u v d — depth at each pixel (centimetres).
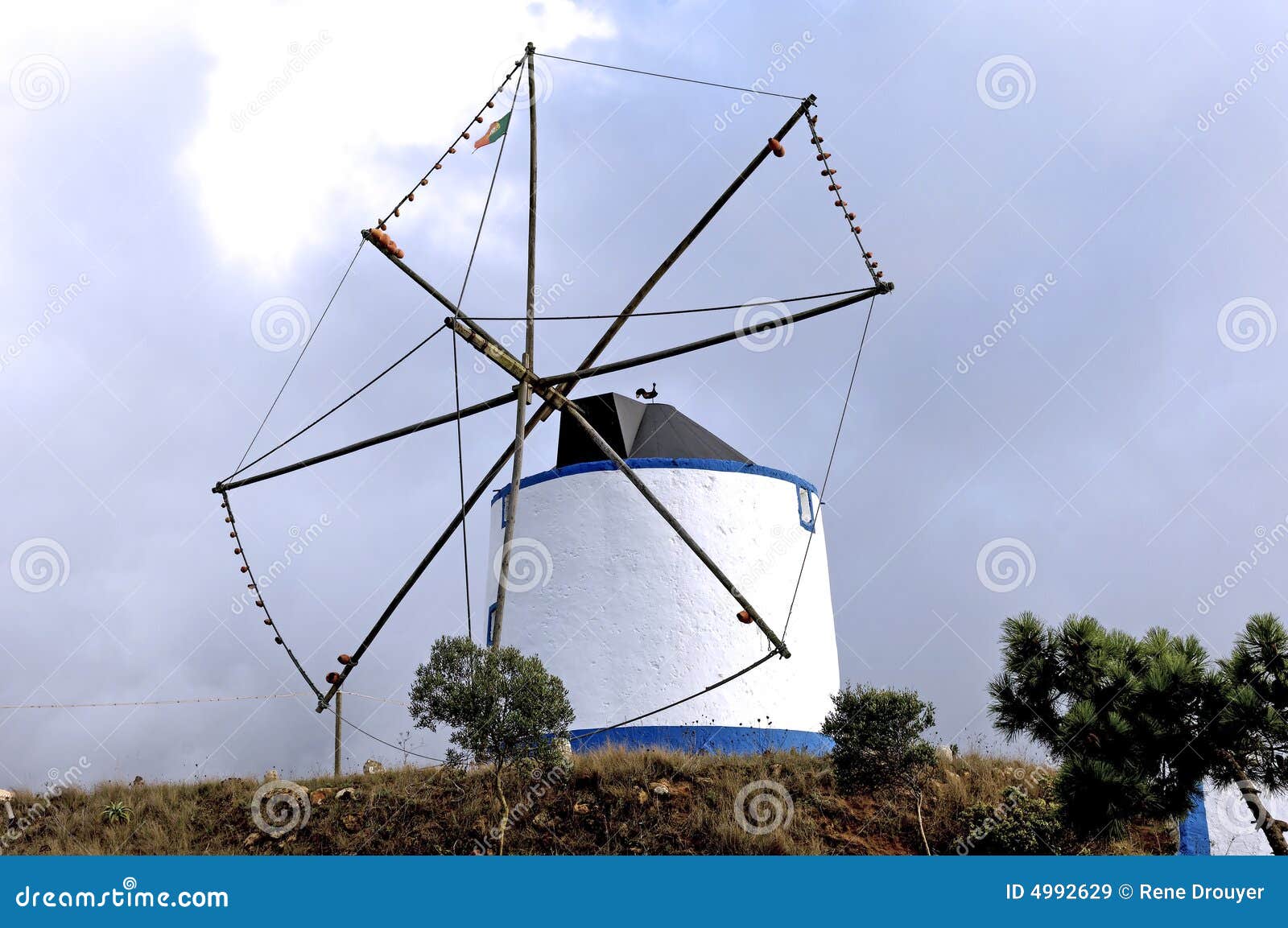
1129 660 1468
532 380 1958
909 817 1827
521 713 1652
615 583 2302
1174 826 1769
